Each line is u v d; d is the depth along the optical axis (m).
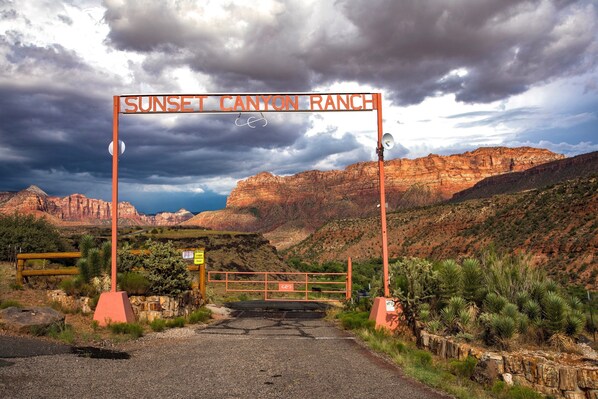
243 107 12.99
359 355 9.92
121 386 6.87
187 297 16.20
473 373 8.42
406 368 8.59
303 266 86.75
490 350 9.30
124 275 14.44
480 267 12.70
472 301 11.81
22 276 16.33
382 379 7.94
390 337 11.79
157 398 6.38
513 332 9.73
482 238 101.75
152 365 8.37
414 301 12.24
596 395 7.64
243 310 18.48
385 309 12.73
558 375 7.84
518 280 12.03
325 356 9.69
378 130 13.07
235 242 85.19
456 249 108.44
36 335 9.95
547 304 10.26
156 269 15.21
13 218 26.95
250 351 9.94
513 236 89.88
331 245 178.62
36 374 7.16
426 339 10.77
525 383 8.05
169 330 12.61
